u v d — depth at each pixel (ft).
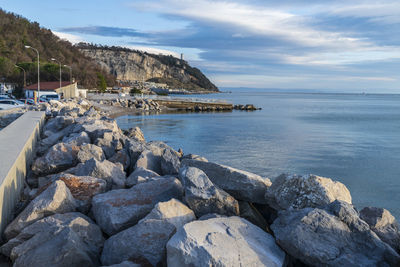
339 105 408.67
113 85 518.78
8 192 21.21
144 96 300.40
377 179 59.82
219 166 23.21
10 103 118.11
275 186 20.43
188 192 18.71
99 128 48.06
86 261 15.64
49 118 81.10
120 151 34.99
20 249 16.25
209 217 17.69
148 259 15.83
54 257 15.10
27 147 34.35
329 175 61.98
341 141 103.09
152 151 35.73
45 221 18.24
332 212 15.81
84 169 25.95
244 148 86.94
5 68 324.80
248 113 234.99
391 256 14.06
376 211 17.35
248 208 20.43
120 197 20.65
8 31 490.49
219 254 13.14
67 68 359.66
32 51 479.82
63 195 20.31
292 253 14.55
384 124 161.38
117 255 16.16
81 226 17.80
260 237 15.69
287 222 15.97
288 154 80.18
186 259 13.05
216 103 287.48
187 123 151.74
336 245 14.40
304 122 167.22
